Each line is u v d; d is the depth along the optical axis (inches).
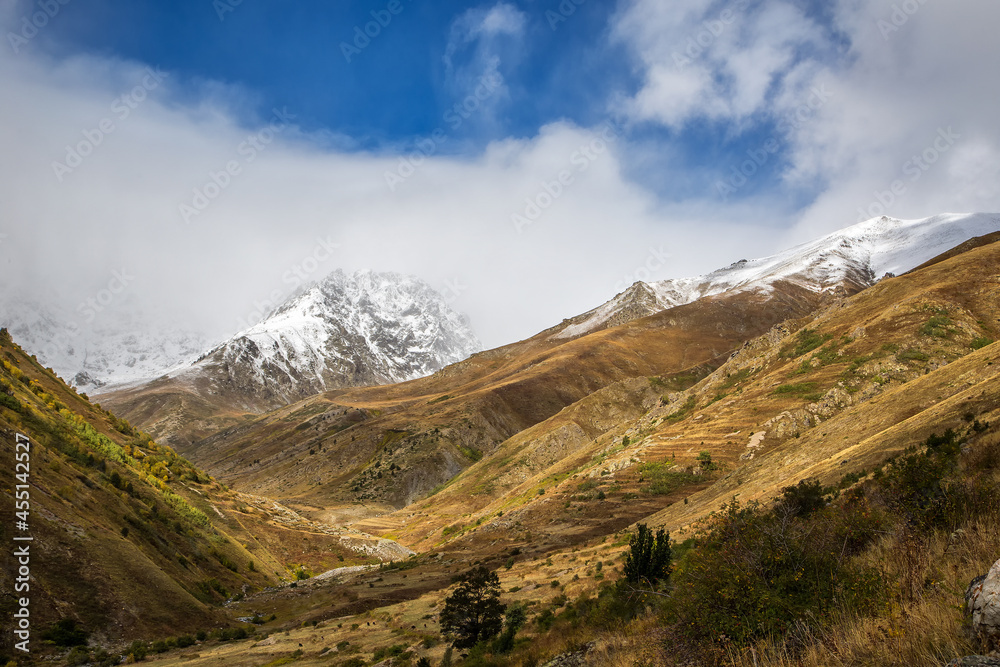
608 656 442.6
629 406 5959.6
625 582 716.0
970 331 2527.1
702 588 332.2
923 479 445.7
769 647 271.4
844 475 1035.9
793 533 342.6
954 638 201.5
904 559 295.3
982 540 281.1
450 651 904.9
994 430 685.3
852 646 233.1
